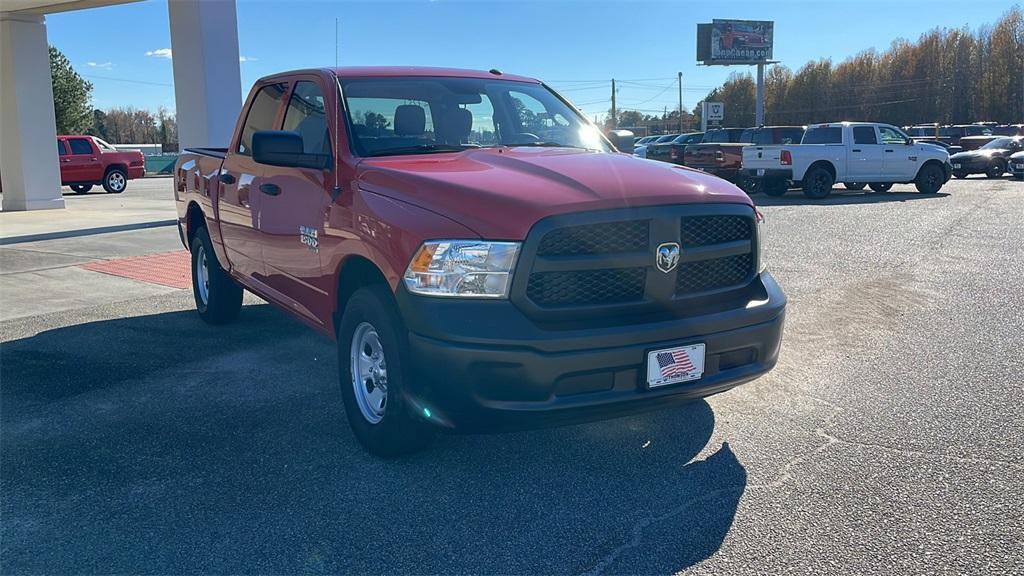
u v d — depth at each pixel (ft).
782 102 281.95
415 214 11.60
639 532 10.73
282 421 14.87
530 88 17.93
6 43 56.39
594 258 11.02
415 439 12.51
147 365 18.51
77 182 81.20
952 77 241.55
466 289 10.87
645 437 13.94
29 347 20.10
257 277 18.10
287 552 10.30
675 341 11.41
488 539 10.60
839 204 57.47
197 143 46.55
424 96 15.93
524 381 10.71
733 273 12.61
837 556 10.03
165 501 11.71
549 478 12.39
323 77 15.93
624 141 18.17
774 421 14.58
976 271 28.76
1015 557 9.94
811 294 25.22
